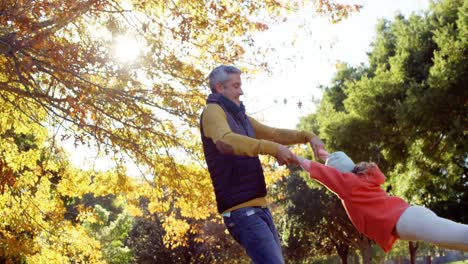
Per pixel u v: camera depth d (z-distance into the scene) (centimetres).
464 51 1962
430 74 2108
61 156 1057
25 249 1099
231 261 3284
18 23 722
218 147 335
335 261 5278
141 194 1051
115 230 2728
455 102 1958
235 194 341
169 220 1113
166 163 970
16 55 784
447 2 2245
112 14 880
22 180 1063
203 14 937
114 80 867
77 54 764
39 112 963
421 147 2162
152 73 886
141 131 922
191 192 1007
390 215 321
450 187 2253
